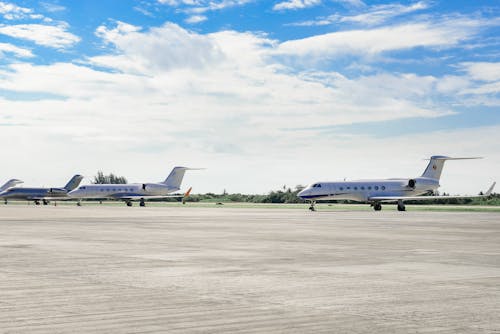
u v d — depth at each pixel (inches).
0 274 642.8
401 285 563.2
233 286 555.5
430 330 371.9
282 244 1060.5
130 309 439.8
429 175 3814.0
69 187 6033.5
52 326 382.0
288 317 411.2
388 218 2351.1
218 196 7819.9
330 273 653.3
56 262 763.4
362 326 382.6
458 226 1722.4
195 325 385.4
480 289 538.6
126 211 3378.4
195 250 940.0
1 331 367.6
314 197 3535.9
